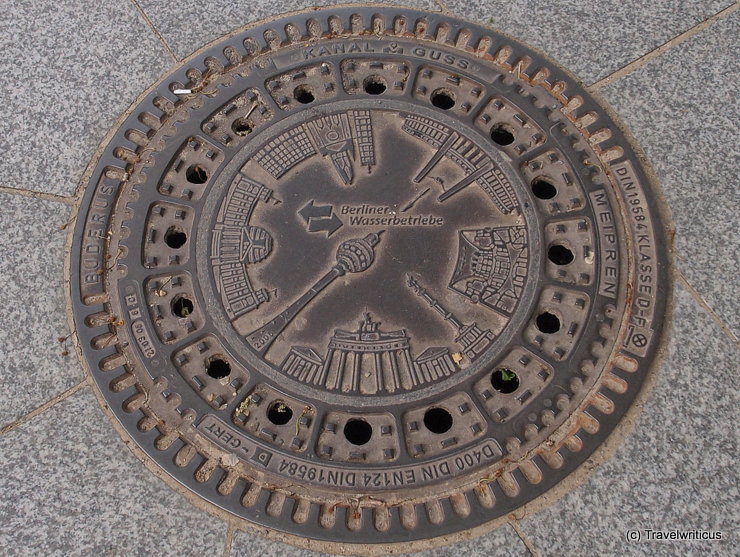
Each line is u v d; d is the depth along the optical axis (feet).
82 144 3.37
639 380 2.95
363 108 3.31
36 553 2.82
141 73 3.48
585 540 2.80
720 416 2.94
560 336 2.97
